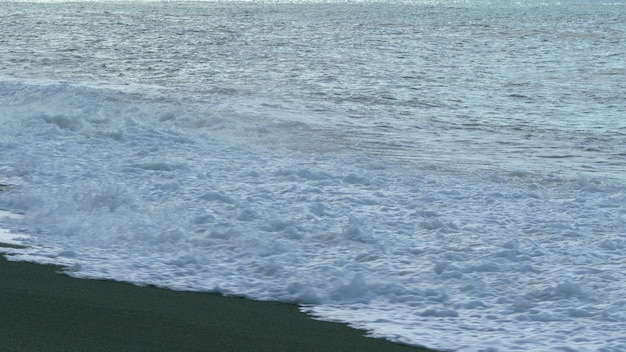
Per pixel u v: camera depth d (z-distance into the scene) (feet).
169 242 40.14
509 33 346.54
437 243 42.09
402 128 94.99
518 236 44.47
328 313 31.19
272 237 41.75
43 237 40.65
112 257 37.68
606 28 398.01
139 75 152.66
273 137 79.92
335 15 502.38
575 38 323.57
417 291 33.91
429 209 50.75
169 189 52.44
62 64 170.40
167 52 211.82
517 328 30.07
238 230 41.68
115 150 66.39
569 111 124.06
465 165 71.87
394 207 50.78
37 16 424.46
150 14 477.36
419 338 28.53
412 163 70.69
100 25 346.54
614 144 90.07
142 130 74.33
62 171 57.67
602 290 34.81
